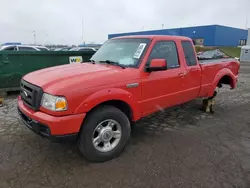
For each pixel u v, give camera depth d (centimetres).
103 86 298
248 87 877
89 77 299
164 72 380
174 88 403
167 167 306
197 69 449
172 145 371
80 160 320
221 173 294
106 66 359
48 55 728
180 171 297
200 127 452
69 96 270
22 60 680
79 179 278
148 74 353
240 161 325
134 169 300
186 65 427
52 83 286
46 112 276
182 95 427
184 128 445
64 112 270
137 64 350
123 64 363
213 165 313
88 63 396
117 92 308
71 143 367
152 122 474
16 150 344
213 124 470
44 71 347
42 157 326
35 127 284
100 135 309
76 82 284
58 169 297
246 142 388
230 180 280
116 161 320
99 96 290
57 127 267
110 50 410
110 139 321
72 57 780
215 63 503
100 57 412
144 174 290
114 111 312
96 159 310
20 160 316
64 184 268
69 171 293
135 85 333
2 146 355
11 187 260
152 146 366
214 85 505
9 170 292
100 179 279
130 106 333
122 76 322
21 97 345
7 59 651
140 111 353
